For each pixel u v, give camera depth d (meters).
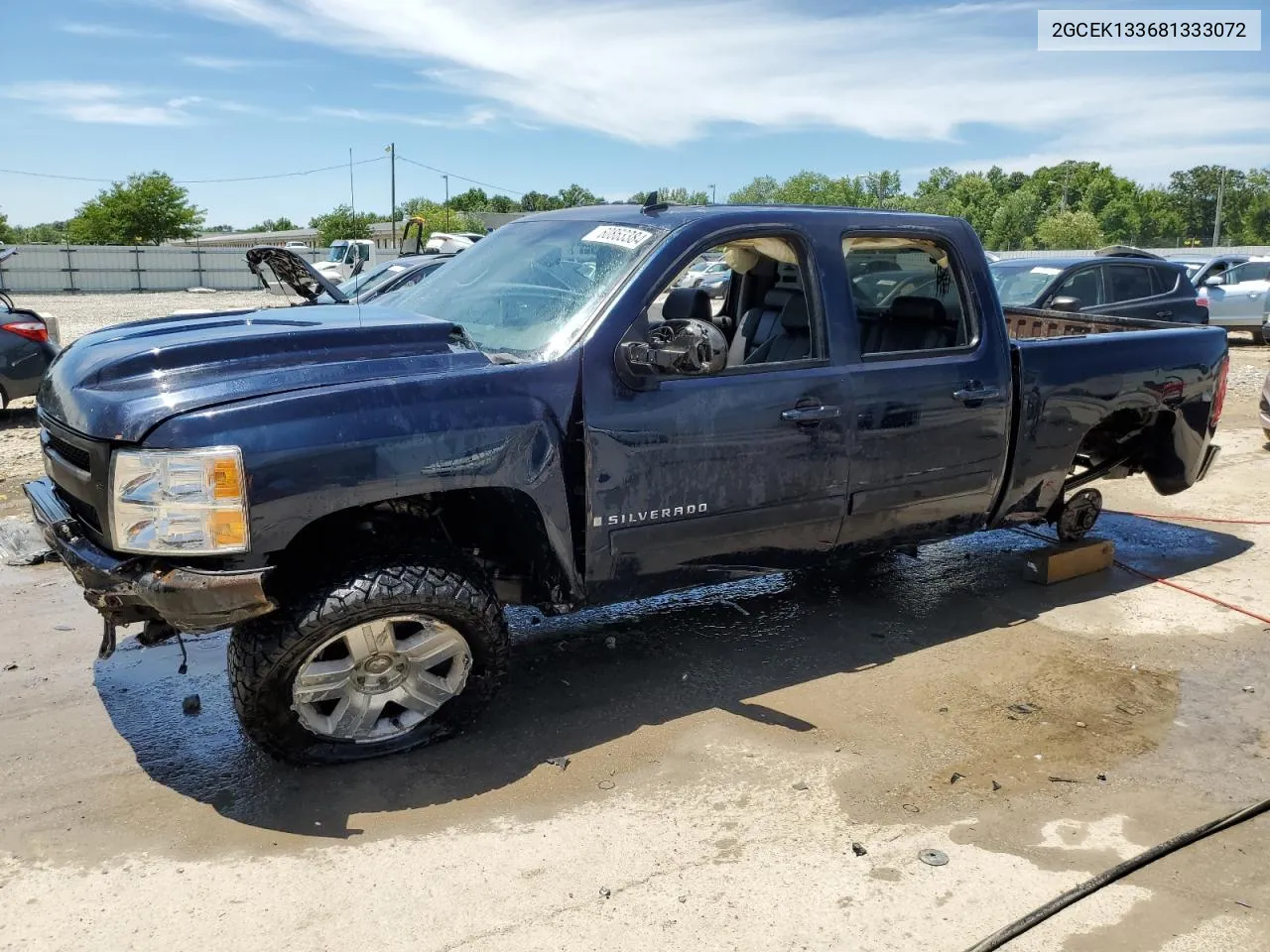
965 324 4.52
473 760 3.54
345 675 3.28
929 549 6.08
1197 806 3.33
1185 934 2.71
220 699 4.03
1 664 4.34
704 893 2.84
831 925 2.72
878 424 4.19
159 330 3.57
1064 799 3.36
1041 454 4.89
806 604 5.14
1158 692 4.18
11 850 3.00
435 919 2.72
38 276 46.50
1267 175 117.94
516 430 3.32
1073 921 2.75
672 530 3.75
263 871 2.92
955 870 2.96
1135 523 6.76
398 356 3.34
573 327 3.58
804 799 3.33
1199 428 5.64
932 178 100.69
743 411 3.81
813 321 4.08
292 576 3.24
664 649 4.55
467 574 3.38
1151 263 11.78
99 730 3.75
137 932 2.66
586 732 3.76
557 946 2.63
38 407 3.71
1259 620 5.00
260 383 3.06
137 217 65.62
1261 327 18.34
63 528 3.29
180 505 2.89
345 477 3.04
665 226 3.84
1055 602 5.23
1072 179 114.19
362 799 3.28
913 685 4.21
